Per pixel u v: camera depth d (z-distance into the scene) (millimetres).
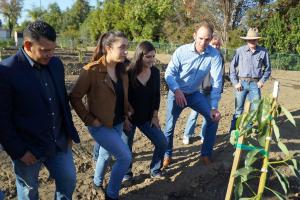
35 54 3014
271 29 28031
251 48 6664
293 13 27266
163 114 8594
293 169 3246
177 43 36281
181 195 4816
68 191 3484
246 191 4918
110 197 4105
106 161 4426
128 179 4926
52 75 3258
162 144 4672
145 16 41094
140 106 4398
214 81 5090
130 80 4270
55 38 3029
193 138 6695
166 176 5105
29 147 3168
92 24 49906
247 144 3502
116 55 3707
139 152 5949
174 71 5020
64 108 3373
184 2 33375
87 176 5062
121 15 46719
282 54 25031
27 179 3309
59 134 3391
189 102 5137
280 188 5008
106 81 3775
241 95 6773
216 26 31141
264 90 13711
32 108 3115
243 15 32031
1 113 3000
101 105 3811
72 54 24828
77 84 3779
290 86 15469
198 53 4918
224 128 7426
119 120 4062
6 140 3059
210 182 5051
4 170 5129
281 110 3174
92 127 3910
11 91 3029
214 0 31328
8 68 3004
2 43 27453
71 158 3492
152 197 4676
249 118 3191
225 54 24562
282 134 6609
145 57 4219
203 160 5340
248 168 3217
